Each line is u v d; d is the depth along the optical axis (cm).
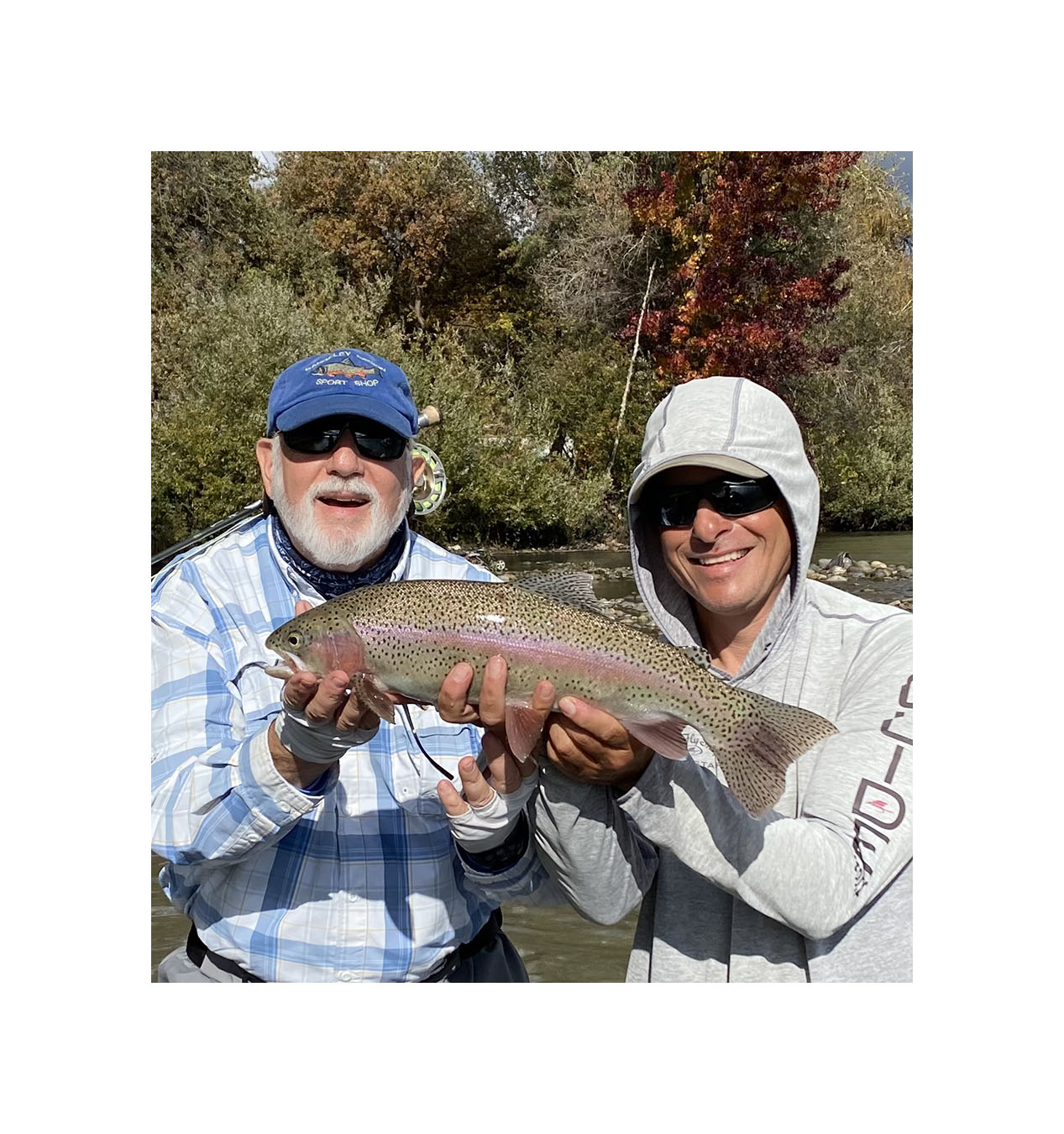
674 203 2316
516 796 290
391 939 321
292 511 341
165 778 312
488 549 1955
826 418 2342
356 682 281
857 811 263
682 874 288
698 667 276
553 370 2423
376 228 2508
